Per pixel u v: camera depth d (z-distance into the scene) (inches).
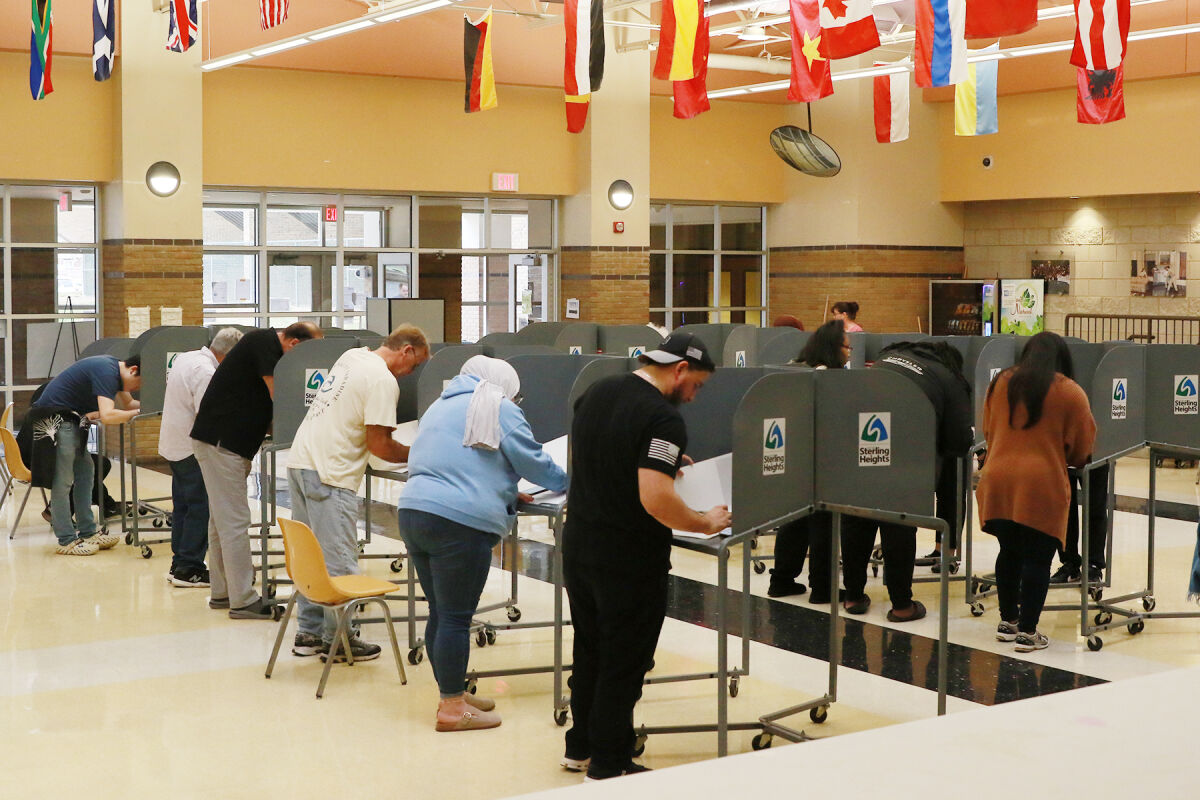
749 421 146.3
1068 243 614.5
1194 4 524.1
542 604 242.4
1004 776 51.6
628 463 136.6
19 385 468.4
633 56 564.4
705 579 262.5
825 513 233.3
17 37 439.2
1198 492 372.8
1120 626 220.2
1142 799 49.3
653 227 614.2
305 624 207.0
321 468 195.3
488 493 162.1
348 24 410.6
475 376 170.2
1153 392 224.4
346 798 143.7
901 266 624.4
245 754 159.2
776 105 633.6
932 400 212.5
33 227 465.7
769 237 652.7
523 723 172.1
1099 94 383.9
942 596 156.3
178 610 238.1
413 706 179.9
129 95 458.9
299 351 224.1
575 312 569.6
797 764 53.1
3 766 154.7
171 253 471.5
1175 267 577.9
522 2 531.2
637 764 143.3
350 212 528.4
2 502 337.7
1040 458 199.9
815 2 326.3
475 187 540.1
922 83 310.5
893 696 182.4
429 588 171.2
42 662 202.4
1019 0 289.9
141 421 465.4
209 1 470.0
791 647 209.0
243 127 488.1
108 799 143.6
